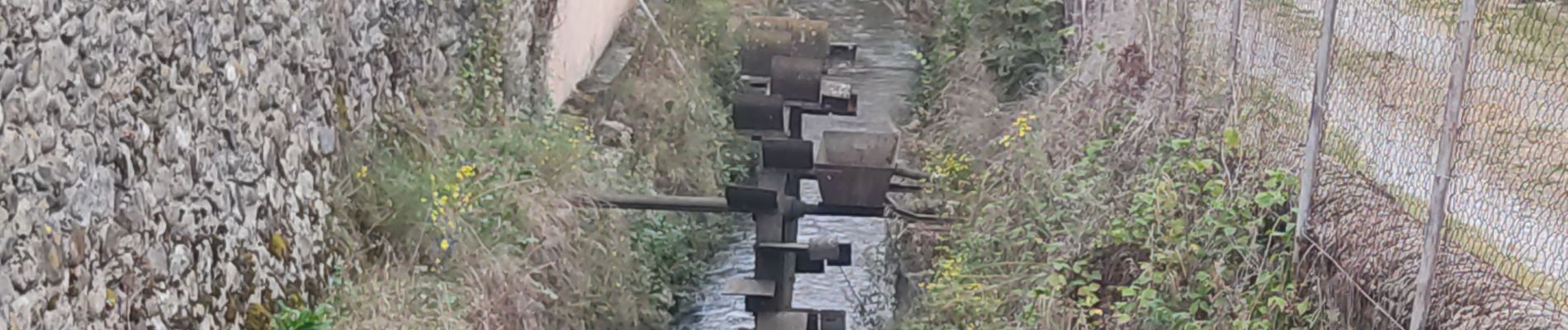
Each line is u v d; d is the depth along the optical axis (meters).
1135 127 7.59
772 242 8.90
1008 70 10.81
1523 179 4.76
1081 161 7.68
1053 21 10.83
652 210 9.03
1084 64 9.07
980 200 8.26
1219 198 6.12
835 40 14.91
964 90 10.91
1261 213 6.04
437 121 7.55
